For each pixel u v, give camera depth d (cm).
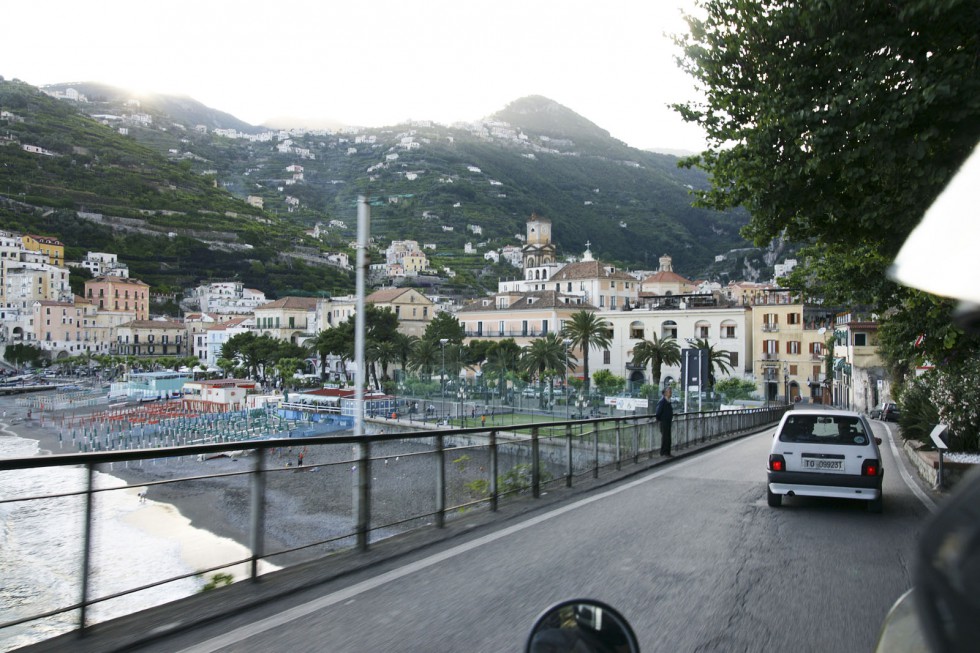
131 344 17238
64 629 486
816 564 770
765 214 1135
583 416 6247
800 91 1013
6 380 14525
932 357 1634
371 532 812
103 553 513
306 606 595
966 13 875
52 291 16700
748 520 1032
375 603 606
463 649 496
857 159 970
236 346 12838
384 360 9869
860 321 7350
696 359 2695
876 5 930
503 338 10219
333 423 7712
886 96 925
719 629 557
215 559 607
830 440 1120
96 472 512
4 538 454
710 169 1232
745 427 3897
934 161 911
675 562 772
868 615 594
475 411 6906
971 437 1794
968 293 116
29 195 19812
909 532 955
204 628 536
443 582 676
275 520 676
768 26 1029
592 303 11681
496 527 955
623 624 260
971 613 118
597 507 1134
